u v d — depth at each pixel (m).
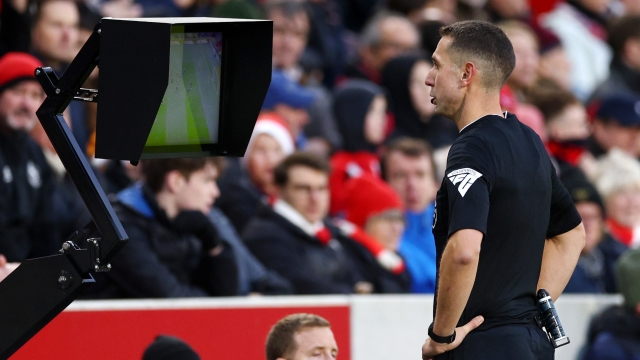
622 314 20.19
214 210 19.86
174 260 18.11
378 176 25.64
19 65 18.64
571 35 38.31
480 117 11.85
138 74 10.38
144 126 10.38
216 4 28.91
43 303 10.98
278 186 20.92
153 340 17.02
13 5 21.08
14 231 18.36
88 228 11.02
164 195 18.23
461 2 34.06
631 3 41.12
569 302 20.47
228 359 17.58
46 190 19.08
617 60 34.62
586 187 23.53
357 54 32.44
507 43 12.02
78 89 11.00
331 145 25.69
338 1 37.53
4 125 18.58
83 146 20.88
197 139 11.60
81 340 16.78
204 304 17.48
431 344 11.55
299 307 18.17
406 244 23.31
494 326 11.66
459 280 10.95
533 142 12.09
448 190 11.34
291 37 28.33
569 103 27.45
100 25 10.61
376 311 18.80
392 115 27.89
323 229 20.91
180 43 11.35
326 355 14.53
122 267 17.48
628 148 29.72
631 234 25.41
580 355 20.47
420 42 30.48
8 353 11.16
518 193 11.58
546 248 12.83
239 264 19.20
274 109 26.16
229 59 11.67
